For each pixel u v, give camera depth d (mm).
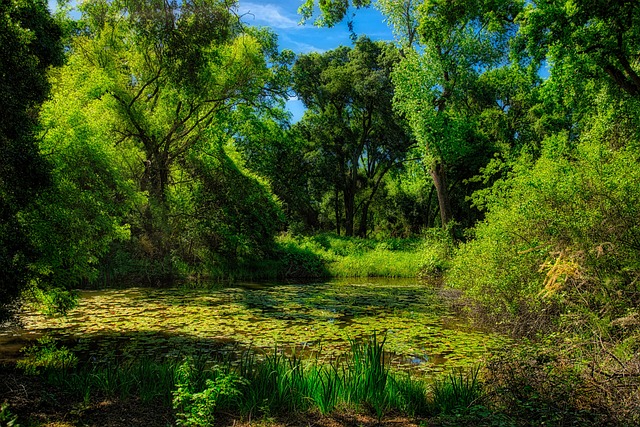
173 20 9586
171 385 5785
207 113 23672
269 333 10188
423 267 24000
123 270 19375
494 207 13133
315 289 18844
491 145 32719
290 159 39188
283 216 26891
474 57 22797
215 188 24672
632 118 12508
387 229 49531
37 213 8828
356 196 48531
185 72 10539
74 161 10359
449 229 23484
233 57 23016
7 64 6930
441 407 5395
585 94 14555
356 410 5320
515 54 14570
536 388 5141
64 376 6176
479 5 19281
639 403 4414
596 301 6680
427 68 22922
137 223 20688
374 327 10953
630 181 7418
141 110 21688
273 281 22359
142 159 22156
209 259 23547
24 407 4895
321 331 10453
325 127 40969
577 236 7098
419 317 12352
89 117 12133
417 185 43031
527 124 31250
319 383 5660
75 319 11391
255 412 5125
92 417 4820
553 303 8227
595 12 10867
